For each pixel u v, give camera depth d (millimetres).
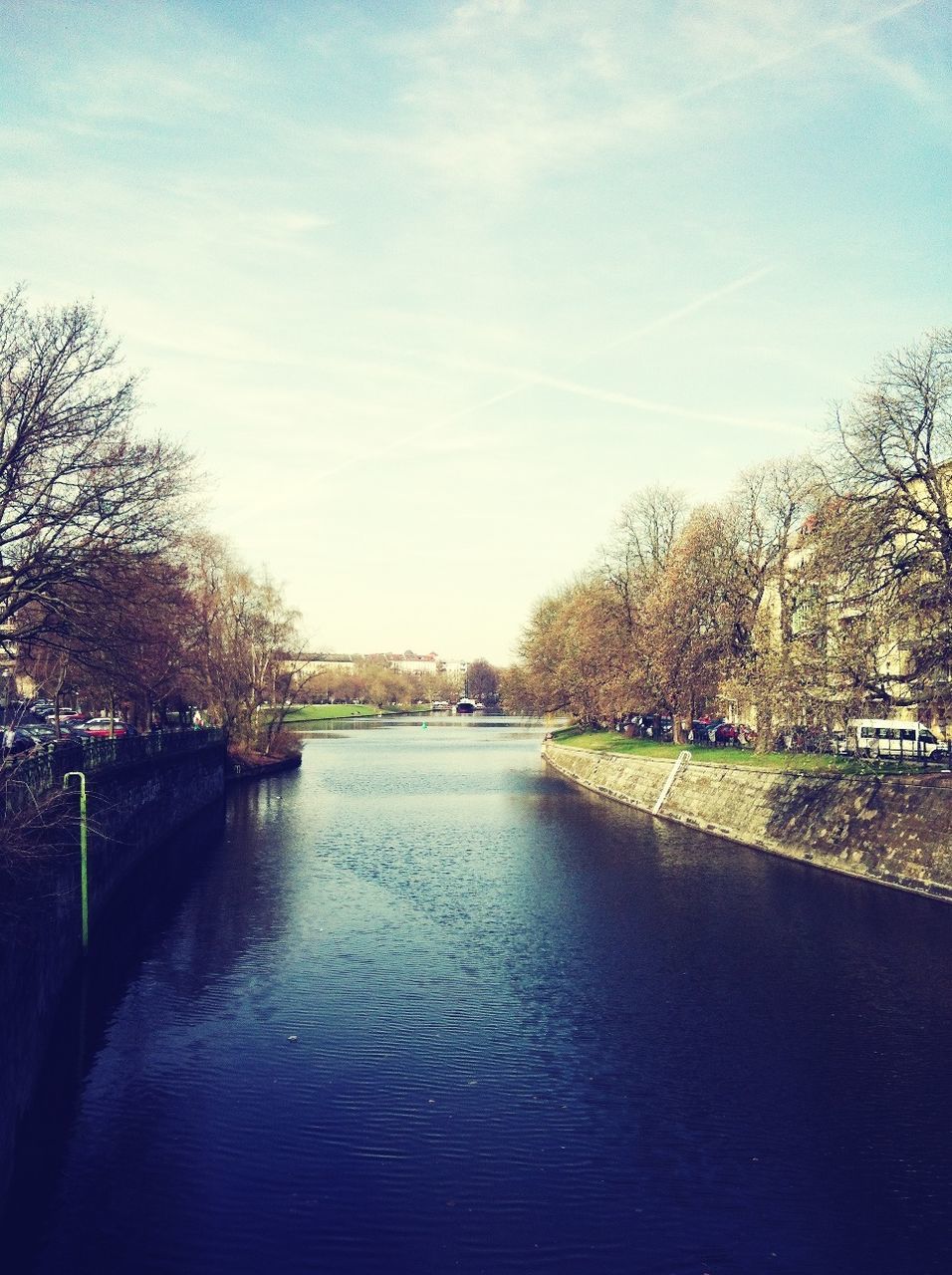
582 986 29328
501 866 47562
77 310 33500
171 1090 22250
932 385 39500
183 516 38750
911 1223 17484
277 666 102125
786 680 41406
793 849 48750
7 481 32625
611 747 89875
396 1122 20844
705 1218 17594
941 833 40188
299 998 28188
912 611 37969
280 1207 17797
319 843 54656
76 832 30688
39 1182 18562
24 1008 20484
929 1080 23000
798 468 63312
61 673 45750
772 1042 25172
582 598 93188
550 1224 17375
